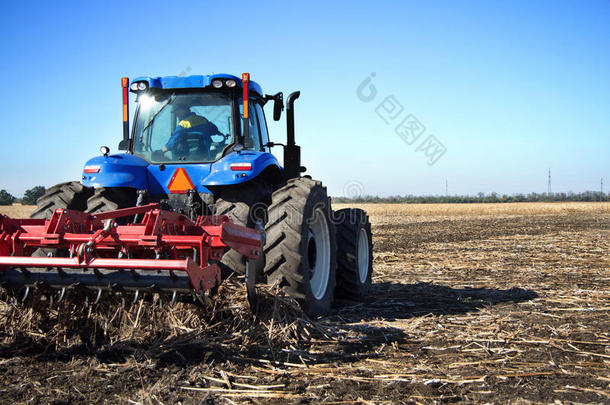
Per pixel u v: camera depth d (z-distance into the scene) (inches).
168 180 188.9
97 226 152.9
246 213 175.8
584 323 183.0
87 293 136.6
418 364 135.3
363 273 248.5
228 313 152.5
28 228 143.1
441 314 199.8
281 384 119.6
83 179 183.9
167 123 203.8
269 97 233.9
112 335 144.8
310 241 193.5
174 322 147.6
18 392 113.0
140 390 114.0
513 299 231.6
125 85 204.4
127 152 204.2
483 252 440.8
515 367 134.1
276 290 163.3
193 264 126.0
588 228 759.1
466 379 124.5
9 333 144.9
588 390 117.9
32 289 136.9
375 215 1411.2
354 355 142.2
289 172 230.4
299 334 155.9
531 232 685.3
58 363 131.1
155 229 134.9
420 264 366.3
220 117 201.6
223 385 118.6
